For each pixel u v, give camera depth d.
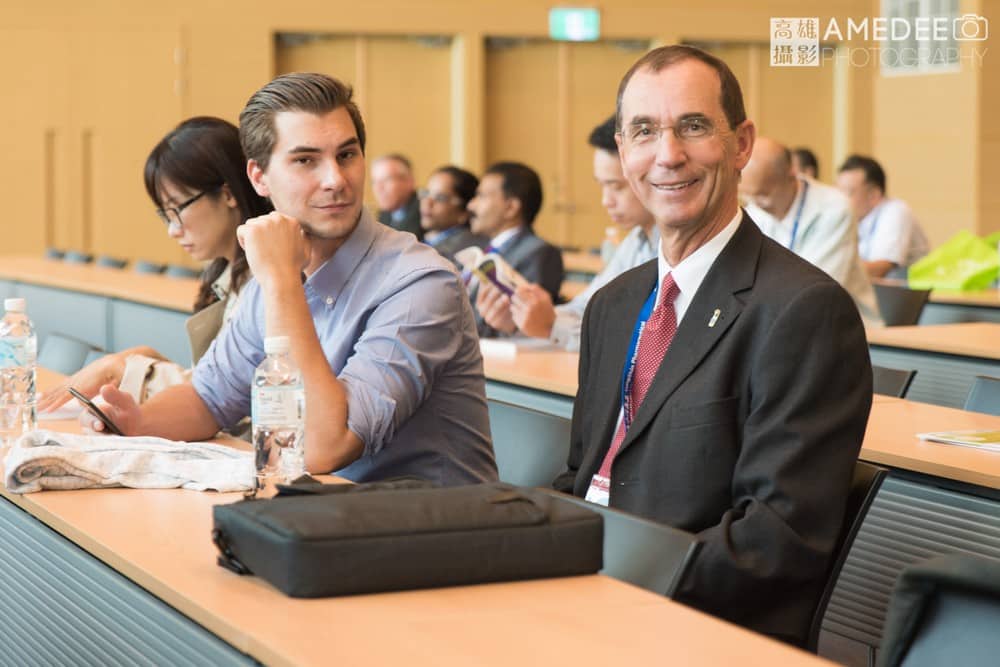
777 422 1.76
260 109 2.12
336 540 1.26
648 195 1.98
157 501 1.79
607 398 2.05
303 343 1.99
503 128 11.37
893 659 1.16
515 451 2.31
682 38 11.38
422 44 11.18
